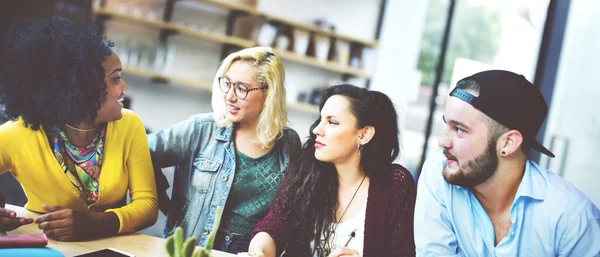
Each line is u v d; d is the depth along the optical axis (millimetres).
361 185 1922
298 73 6289
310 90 6355
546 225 1524
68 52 1545
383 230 1876
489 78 1496
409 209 1897
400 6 6477
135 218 1708
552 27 3971
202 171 2055
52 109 1565
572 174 3738
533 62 4219
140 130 1882
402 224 1879
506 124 1468
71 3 4246
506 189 1562
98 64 1595
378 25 6465
